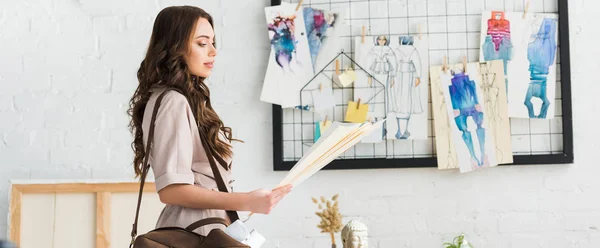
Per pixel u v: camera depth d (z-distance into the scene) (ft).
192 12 5.88
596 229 9.94
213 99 10.49
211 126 5.95
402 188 10.18
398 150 10.19
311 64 10.29
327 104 10.22
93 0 10.68
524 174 10.07
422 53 10.18
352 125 5.57
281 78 10.28
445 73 10.11
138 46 10.61
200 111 5.89
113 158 10.49
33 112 10.59
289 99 10.27
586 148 10.02
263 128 10.41
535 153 10.05
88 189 9.84
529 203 10.03
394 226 10.14
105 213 9.76
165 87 5.76
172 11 5.86
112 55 10.62
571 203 9.98
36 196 9.91
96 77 10.61
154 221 9.78
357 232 7.61
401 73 10.18
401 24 10.25
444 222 10.09
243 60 10.50
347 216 10.20
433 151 10.18
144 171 5.52
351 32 10.31
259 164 10.38
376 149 10.21
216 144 5.93
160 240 5.12
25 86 10.62
